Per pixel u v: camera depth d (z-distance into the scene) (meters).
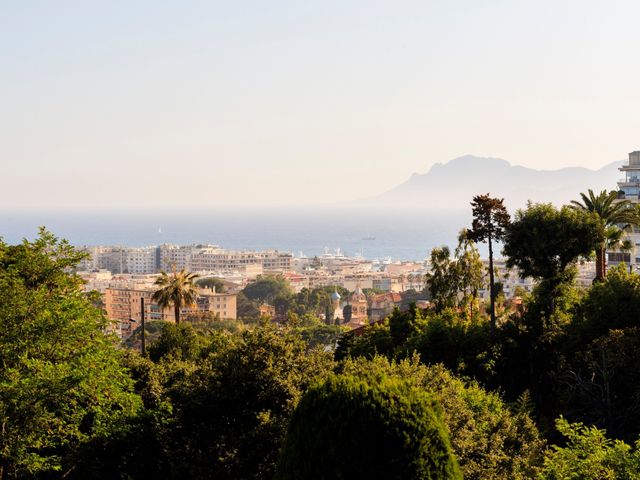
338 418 17.83
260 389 27.25
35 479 26.45
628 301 44.50
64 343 26.92
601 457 20.17
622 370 36.78
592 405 35.53
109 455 27.66
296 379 27.19
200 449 27.00
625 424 34.56
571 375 38.59
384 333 51.50
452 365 44.84
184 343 55.28
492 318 49.25
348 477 17.59
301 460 18.03
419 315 53.66
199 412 27.84
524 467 24.56
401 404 18.02
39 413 24.20
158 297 74.12
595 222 51.50
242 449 25.03
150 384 33.75
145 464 27.69
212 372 28.64
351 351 50.34
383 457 17.59
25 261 30.27
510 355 46.62
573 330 44.66
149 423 27.94
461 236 62.88
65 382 24.23
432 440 17.95
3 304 26.38
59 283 30.73
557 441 35.34
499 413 28.45
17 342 25.61
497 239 51.81
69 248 31.95
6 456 23.70
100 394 26.97
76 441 28.41
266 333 28.70
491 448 23.69
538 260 50.62
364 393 18.06
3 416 23.58
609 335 39.56
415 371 27.59
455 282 62.47
